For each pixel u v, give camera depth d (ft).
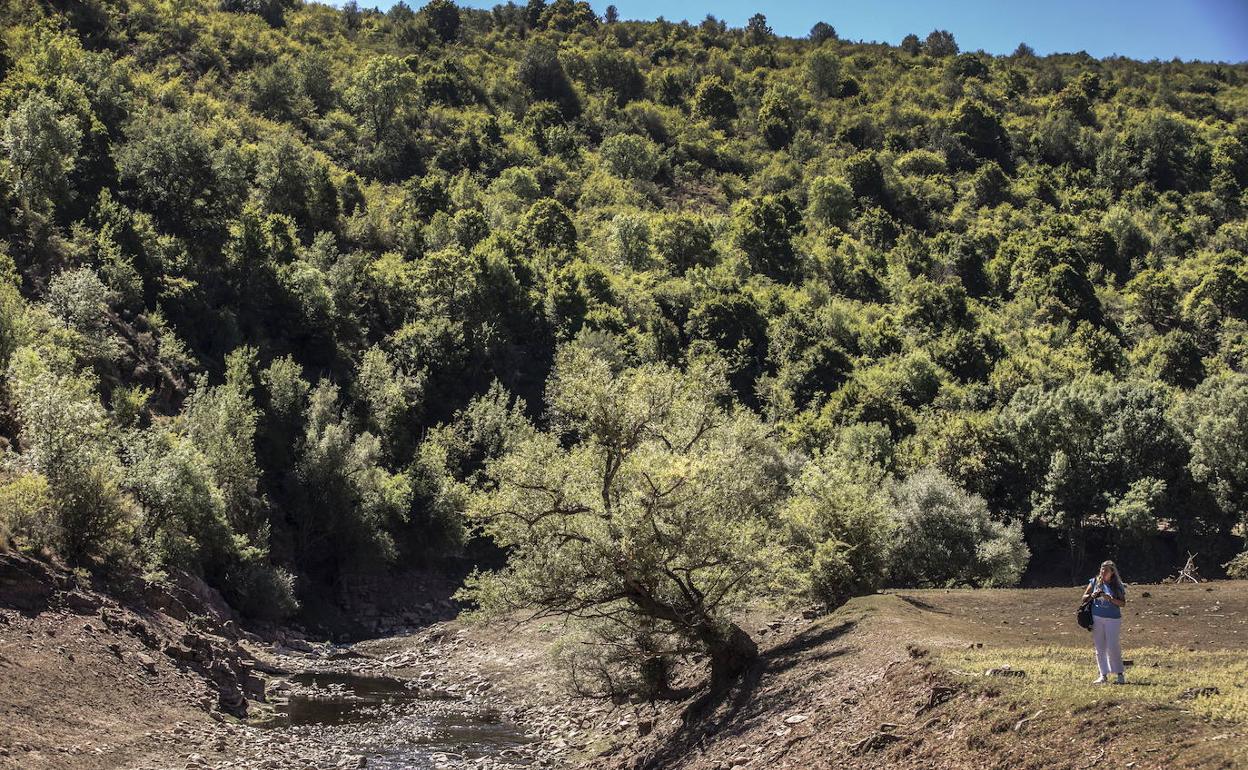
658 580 76.95
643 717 87.66
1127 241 512.22
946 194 604.49
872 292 446.19
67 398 109.19
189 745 75.15
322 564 215.72
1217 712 39.99
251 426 202.80
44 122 249.34
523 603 76.48
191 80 502.38
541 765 80.18
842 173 613.52
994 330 376.27
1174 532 253.24
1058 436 254.68
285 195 365.81
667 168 632.38
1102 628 48.14
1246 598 90.53
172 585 122.72
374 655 154.81
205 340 257.96
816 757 55.47
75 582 95.35
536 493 76.13
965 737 47.14
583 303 345.10
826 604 114.62
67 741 65.21
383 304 334.24
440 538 232.73
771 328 358.23
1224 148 646.33
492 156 547.90
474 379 313.53
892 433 294.25
